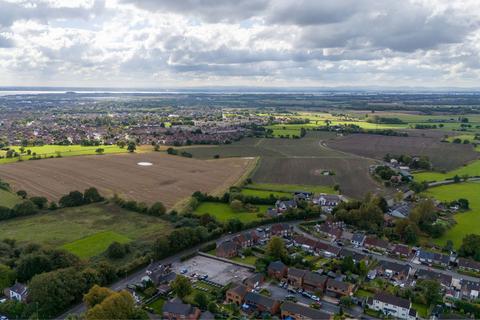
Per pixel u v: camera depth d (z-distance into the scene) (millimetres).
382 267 156500
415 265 164000
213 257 166500
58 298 123938
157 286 140750
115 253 163000
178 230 174125
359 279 148125
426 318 124938
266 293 139125
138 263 155250
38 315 119875
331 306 131875
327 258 167375
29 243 169500
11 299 128875
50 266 144750
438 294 134125
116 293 118062
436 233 190500
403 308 125500
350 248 179375
